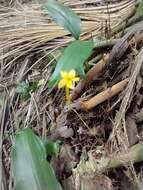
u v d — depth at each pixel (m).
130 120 0.30
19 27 0.44
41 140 0.30
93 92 0.33
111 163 0.28
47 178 0.27
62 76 0.28
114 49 0.33
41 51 0.41
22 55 0.42
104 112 0.31
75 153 0.31
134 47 0.33
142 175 0.28
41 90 0.36
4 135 0.35
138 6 0.39
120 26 0.39
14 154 0.28
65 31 0.42
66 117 0.32
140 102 0.31
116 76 0.33
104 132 0.31
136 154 0.28
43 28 0.43
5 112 0.37
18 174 0.27
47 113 0.35
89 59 0.35
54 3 0.34
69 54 0.30
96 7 0.44
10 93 0.38
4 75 0.41
